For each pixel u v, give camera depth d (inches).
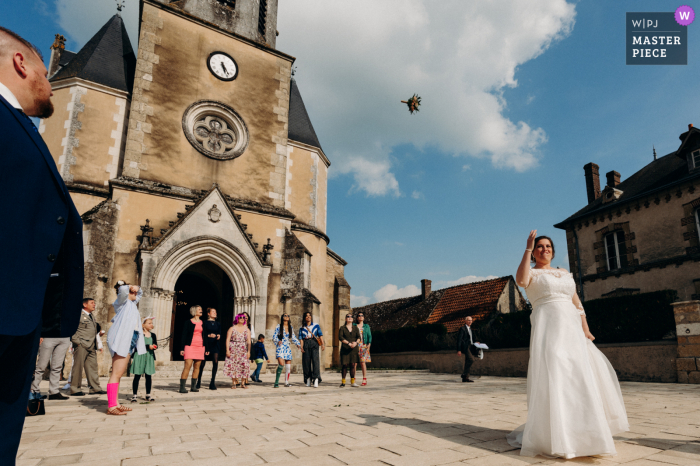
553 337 118.0
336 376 526.0
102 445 132.0
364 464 104.5
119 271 488.7
